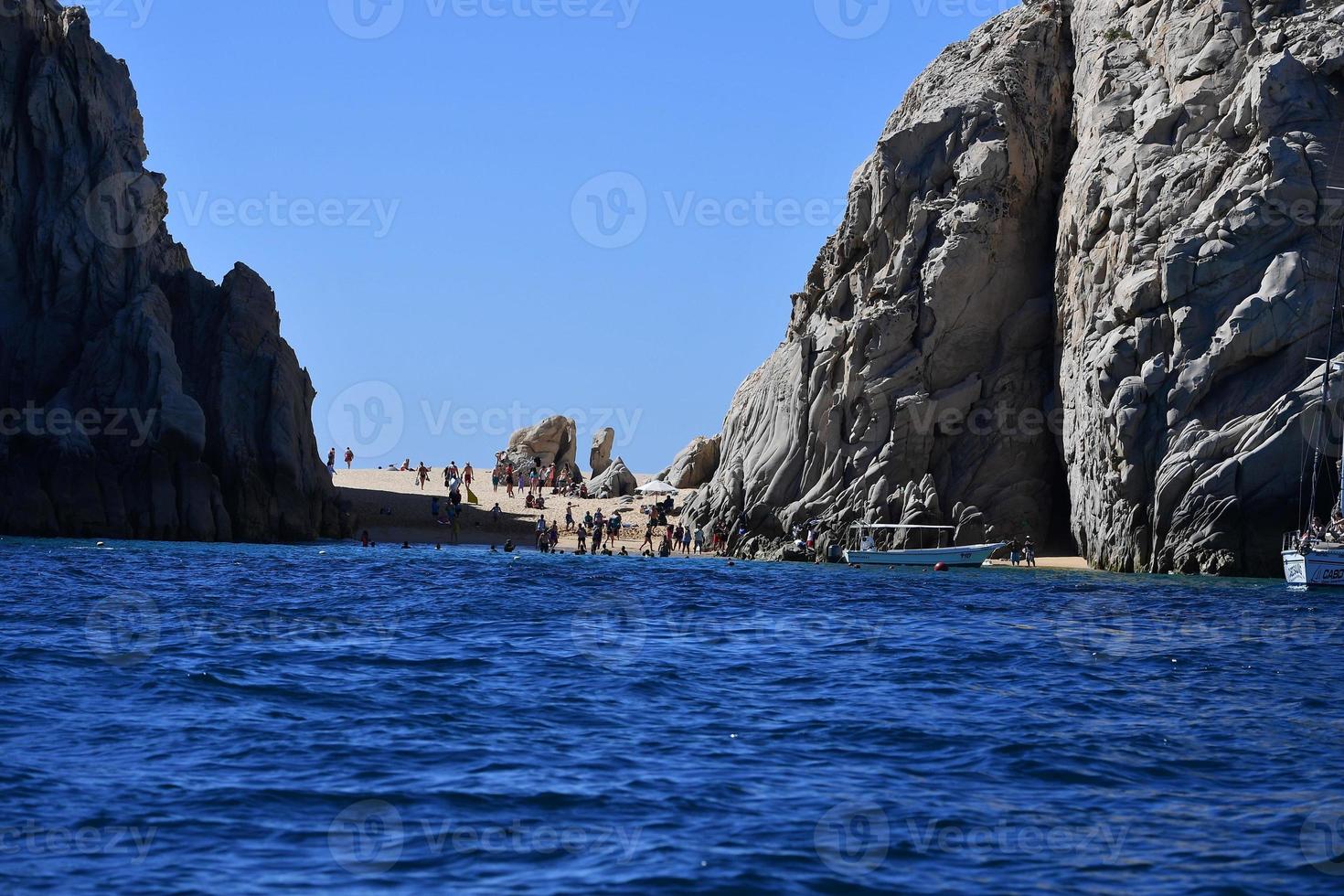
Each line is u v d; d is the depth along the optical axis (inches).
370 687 975.0
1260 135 2317.9
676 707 931.3
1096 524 2375.7
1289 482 2181.3
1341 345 2229.3
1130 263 2372.0
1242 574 2194.9
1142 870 588.1
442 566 2214.6
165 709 871.7
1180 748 817.5
